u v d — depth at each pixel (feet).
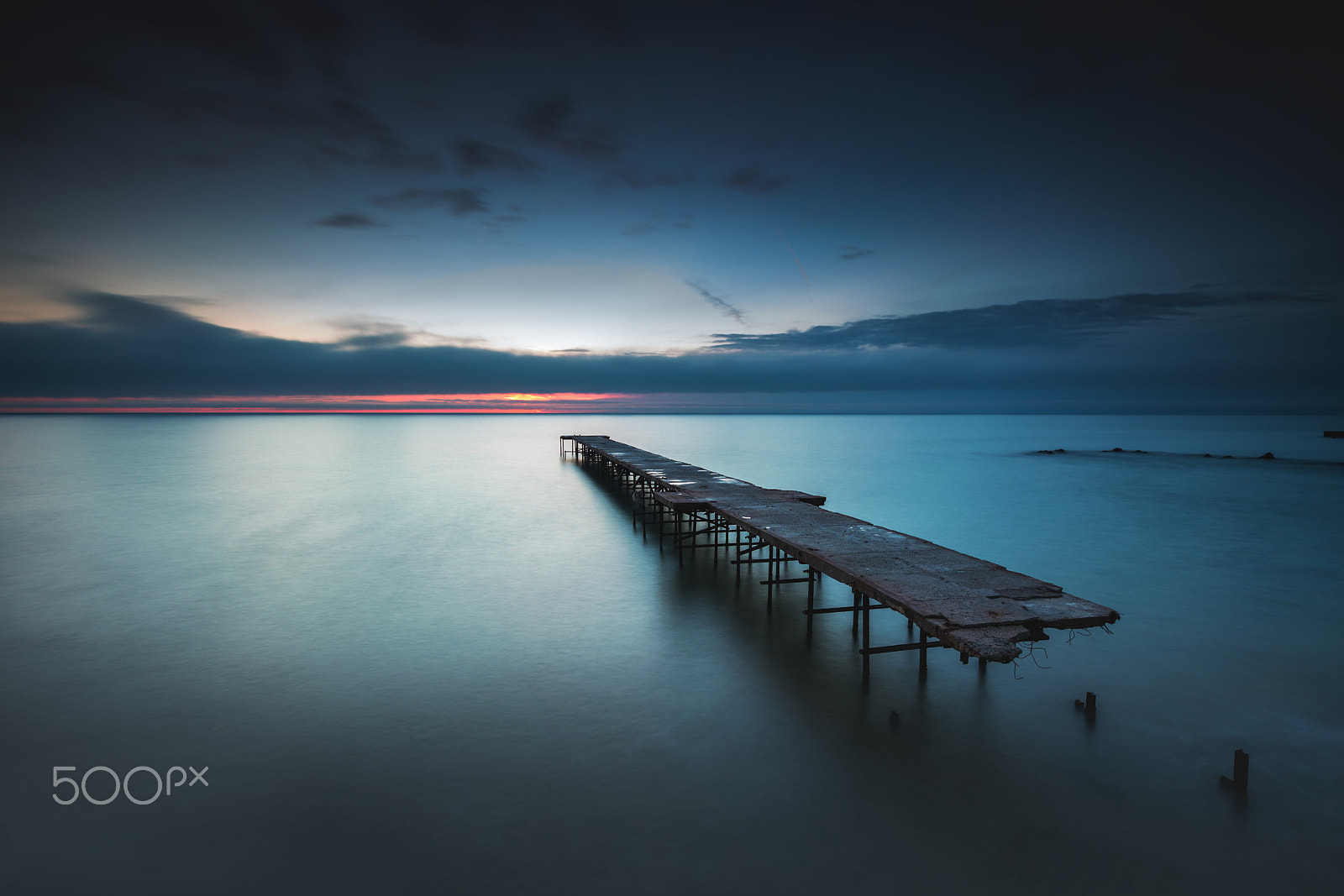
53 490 114.93
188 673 35.68
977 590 30.66
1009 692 33.12
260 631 42.65
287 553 65.67
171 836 21.80
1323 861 20.85
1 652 38.78
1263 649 39.37
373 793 24.36
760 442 260.62
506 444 245.45
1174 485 125.59
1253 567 61.11
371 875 20.10
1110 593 52.42
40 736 28.60
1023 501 102.99
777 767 26.21
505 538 73.41
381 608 47.57
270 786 24.80
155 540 72.49
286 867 20.40
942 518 88.74
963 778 25.41
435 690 33.47
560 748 27.68
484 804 23.71
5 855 20.89
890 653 38.42
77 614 46.26
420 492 112.68
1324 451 213.05
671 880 19.93
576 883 19.80
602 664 36.86
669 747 27.71
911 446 237.04
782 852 21.16
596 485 122.01
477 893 19.40
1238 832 22.20
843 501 104.01
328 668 36.42
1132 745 27.94
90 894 19.20
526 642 40.57
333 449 217.56
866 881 19.90
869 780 25.26
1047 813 23.22
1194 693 33.14
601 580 55.31
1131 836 21.99
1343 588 53.98
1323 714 30.96
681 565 60.70
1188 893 19.48
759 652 38.58
